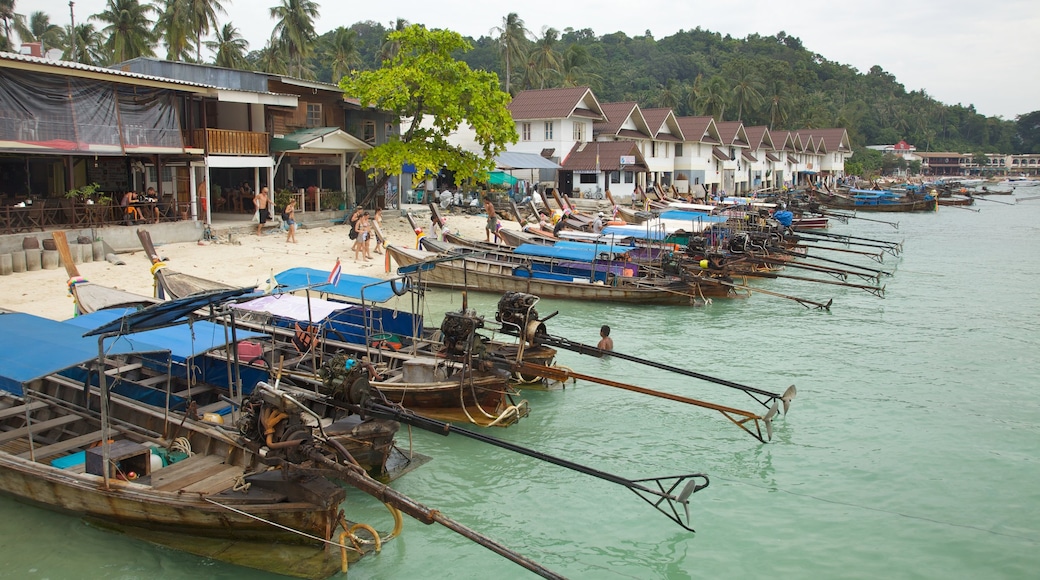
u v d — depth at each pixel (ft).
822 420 48.19
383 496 29.25
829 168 339.98
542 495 38.17
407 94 102.37
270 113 105.29
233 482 31.83
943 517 36.29
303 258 85.30
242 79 107.86
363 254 88.22
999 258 122.42
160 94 87.15
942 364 59.98
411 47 107.55
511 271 86.02
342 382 37.01
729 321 74.54
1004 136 586.04
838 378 56.39
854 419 48.37
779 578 31.37
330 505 29.78
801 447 44.19
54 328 37.81
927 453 43.27
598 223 115.85
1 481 34.37
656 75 417.28
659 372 57.47
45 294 62.28
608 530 35.04
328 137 110.22
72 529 33.40
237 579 30.27
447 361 46.24
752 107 325.42
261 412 31.73
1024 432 46.19
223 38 191.01
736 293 87.76
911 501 37.83
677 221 118.21
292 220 94.07
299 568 30.63
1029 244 141.49
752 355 62.23
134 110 84.23
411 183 150.92
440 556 32.55
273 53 197.67
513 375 50.39
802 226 159.53
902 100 534.78
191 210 92.99
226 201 108.58
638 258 95.04
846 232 164.76
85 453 32.63
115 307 50.24
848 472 40.96
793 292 92.63
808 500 37.93
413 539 33.81
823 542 34.12
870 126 469.16
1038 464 41.83
